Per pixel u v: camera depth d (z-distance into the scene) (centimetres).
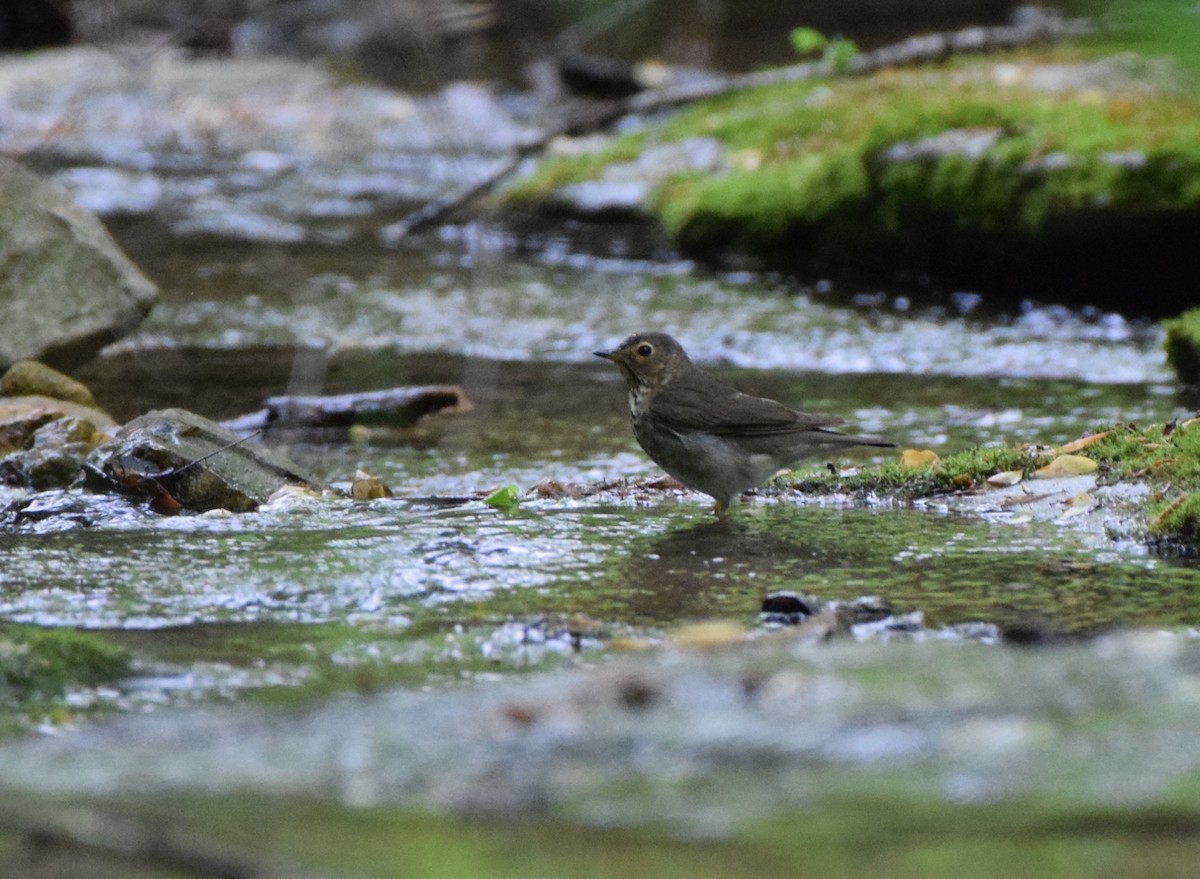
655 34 3694
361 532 977
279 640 767
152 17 3375
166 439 1121
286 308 1903
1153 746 464
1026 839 410
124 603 830
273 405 1434
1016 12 3625
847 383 1569
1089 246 1816
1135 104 1947
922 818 425
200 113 3094
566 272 2144
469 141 2936
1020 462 1103
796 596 803
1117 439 1110
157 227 2331
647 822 430
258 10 3434
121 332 1470
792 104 2439
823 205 2019
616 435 1388
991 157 1898
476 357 1695
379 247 2248
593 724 512
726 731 495
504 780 468
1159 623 782
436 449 1351
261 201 2527
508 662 729
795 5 3731
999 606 820
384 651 747
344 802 454
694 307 1914
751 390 1550
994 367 1614
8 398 1327
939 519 1030
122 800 461
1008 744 471
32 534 988
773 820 428
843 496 1102
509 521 1020
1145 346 1677
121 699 668
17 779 489
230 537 967
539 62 3250
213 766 496
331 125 3091
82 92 2986
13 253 1431
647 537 984
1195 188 1752
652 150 2400
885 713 503
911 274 1964
